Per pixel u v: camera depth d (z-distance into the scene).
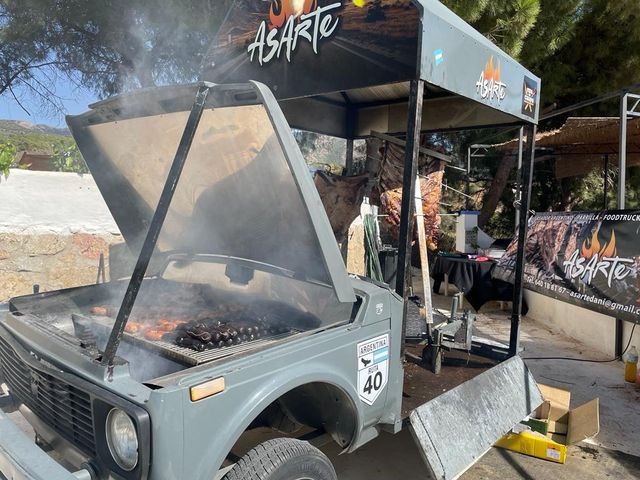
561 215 6.77
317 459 2.23
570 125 8.26
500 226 16.25
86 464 1.95
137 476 1.74
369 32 2.94
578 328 6.56
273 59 3.43
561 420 3.90
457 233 10.55
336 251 2.35
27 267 4.43
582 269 5.99
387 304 2.68
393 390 2.74
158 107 2.57
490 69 3.38
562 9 10.12
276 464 2.06
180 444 1.76
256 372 2.01
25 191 4.50
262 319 2.86
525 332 7.08
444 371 3.59
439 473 2.60
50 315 3.00
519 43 8.89
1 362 2.72
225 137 2.45
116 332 1.94
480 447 2.95
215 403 1.86
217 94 2.23
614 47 11.44
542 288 6.68
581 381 5.12
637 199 13.80
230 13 3.67
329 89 3.16
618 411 4.41
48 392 2.20
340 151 8.28
